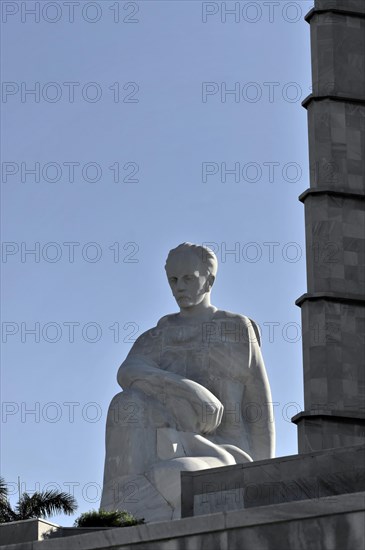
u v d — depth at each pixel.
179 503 58.81
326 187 64.81
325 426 61.66
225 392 62.97
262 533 43.84
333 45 66.69
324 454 47.91
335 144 65.56
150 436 60.84
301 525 43.56
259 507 44.03
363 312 63.84
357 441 61.72
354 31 67.06
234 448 61.59
